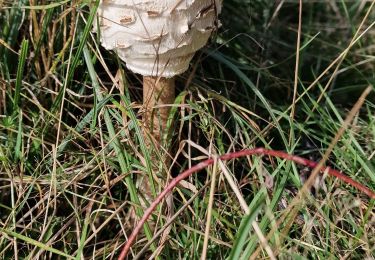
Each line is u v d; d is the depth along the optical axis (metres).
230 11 0.54
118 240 0.39
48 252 0.39
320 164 0.31
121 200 0.40
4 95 0.42
